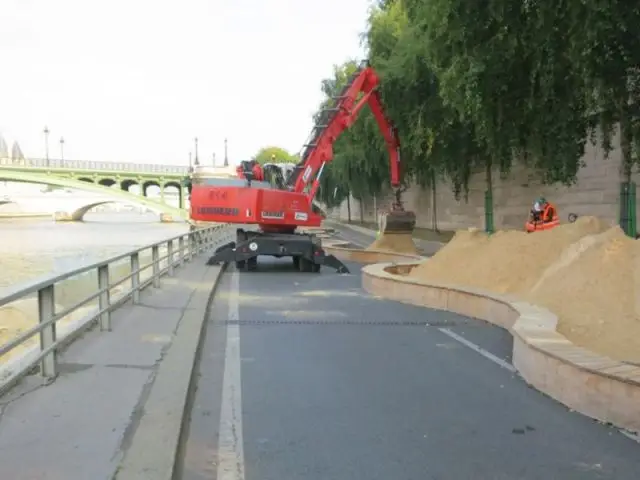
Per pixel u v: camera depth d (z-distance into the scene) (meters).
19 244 45.06
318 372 7.28
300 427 5.43
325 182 62.44
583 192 22.80
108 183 88.00
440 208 38.19
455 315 11.33
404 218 24.23
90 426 4.91
